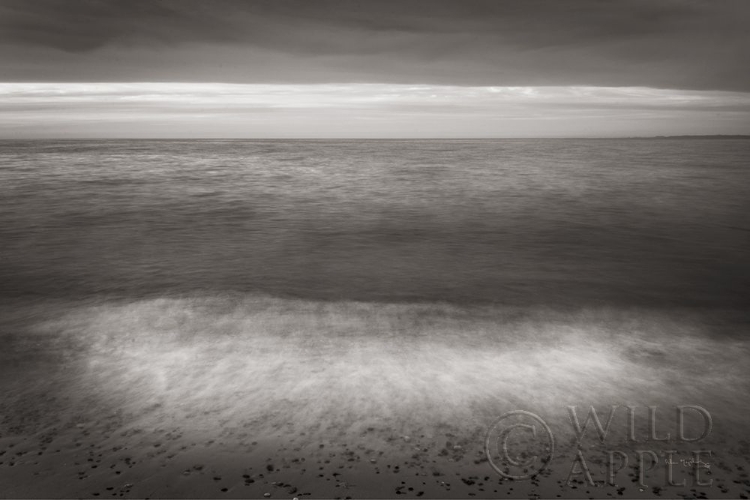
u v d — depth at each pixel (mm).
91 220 24828
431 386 7824
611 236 21719
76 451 6180
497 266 16703
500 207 29344
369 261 17312
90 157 79000
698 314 11758
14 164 61188
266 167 60125
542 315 11477
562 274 15648
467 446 6324
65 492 5465
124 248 18984
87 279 14523
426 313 11461
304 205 29922
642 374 8383
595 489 5621
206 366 8516
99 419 6918
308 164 66625
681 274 15695
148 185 39312
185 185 39625
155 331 10164
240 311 11445
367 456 6105
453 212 27703
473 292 13523
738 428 6816
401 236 21719
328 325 10531
